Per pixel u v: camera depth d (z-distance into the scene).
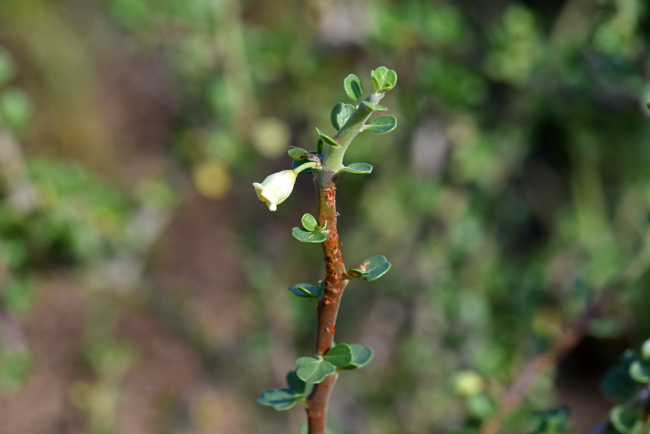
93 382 0.70
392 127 0.21
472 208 0.58
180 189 0.54
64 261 0.44
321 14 0.49
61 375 0.71
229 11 0.47
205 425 0.64
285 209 0.58
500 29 0.48
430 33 0.47
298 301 0.59
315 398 0.23
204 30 0.46
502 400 0.31
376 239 0.61
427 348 0.57
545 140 0.73
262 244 0.56
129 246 0.48
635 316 0.66
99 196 0.45
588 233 0.62
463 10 0.69
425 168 0.54
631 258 0.30
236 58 0.47
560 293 0.56
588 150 0.66
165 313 0.56
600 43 0.43
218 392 0.65
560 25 0.59
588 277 0.37
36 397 0.70
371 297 0.63
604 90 0.47
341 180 0.62
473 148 0.53
